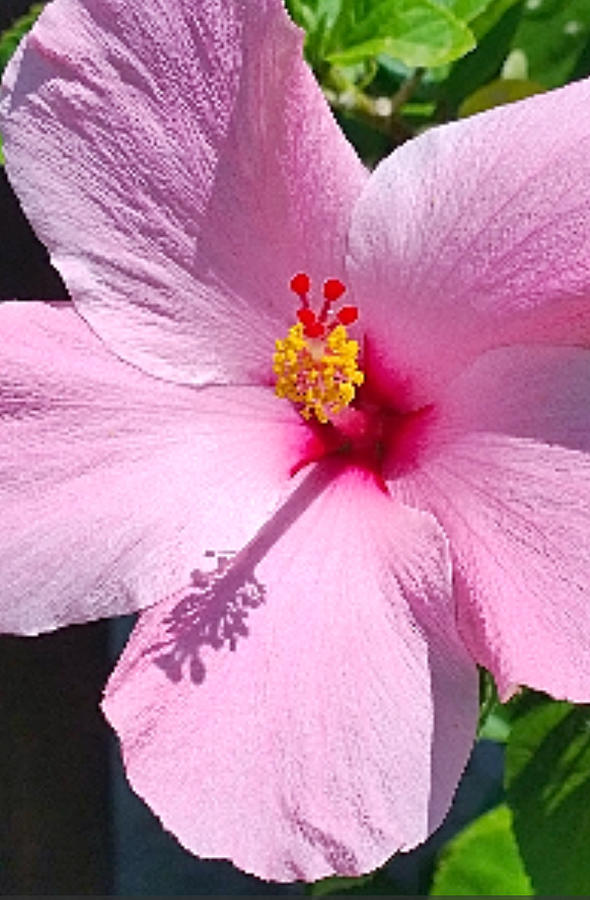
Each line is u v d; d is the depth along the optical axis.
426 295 0.37
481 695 0.41
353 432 0.40
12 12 0.51
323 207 0.38
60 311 0.38
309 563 0.38
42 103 0.37
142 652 0.37
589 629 0.35
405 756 0.36
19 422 0.38
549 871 0.42
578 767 0.42
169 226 0.38
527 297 0.36
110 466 0.38
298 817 0.36
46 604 0.37
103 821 0.66
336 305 0.39
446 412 0.38
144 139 0.37
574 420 0.36
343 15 0.42
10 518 0.37
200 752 0.36
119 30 0.37
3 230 0.54
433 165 0.37
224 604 0.38
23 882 0.60
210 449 0.39
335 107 0.44
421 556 0.37
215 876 0.69
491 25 0.44
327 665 0.37
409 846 0.35
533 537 0.36
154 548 0.38
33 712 0.59
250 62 0.37
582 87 0.36
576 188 0.36
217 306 0.39
